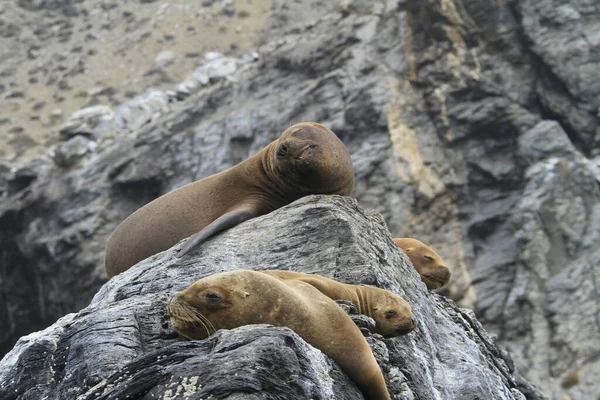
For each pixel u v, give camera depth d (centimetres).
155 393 1123
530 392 2653
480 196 6259
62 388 1378
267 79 7231
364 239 1842
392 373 1474
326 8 9188
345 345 1281
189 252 1872
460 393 1769
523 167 6297
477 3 6869
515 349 5603
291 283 1336
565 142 6306
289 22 9112
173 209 2288
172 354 1184
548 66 6625
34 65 9425
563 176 6150
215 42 9081
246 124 6856
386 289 1719
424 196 6153
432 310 2062
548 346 5556
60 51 9538
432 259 2277
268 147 2253
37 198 7300
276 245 1831
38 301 7225
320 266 1745
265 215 1972
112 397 1144
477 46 6788
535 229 5978
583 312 5631
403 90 6581
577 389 5350
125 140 7469
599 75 6588
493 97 6556
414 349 1653
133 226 2336
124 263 2341
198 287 1248
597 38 6669
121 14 9838
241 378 1101
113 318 1506
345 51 6956
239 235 1909
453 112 6488
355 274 1703
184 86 8350
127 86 8838
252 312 1247
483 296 5862
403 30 6862
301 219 1880
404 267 2000
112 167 7194
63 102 8894
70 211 7131
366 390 1296
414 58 6725
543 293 5753
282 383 1131
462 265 5978
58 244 7025
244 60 8569
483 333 2353
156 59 9038
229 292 1247
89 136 8075
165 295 1583
